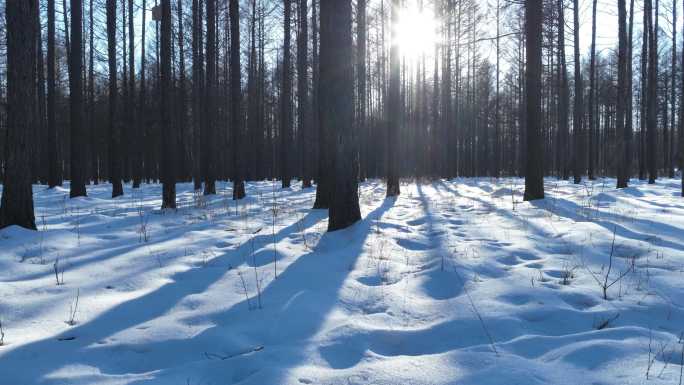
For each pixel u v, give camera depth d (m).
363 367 2.86
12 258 5.85
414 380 2.67
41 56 22.27
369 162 36.38
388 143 14.23
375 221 8.00
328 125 7.48
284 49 18.36
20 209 7.33
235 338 3.36
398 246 6.39
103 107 32.97
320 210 10.17
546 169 36.09
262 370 2.80
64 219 9.36
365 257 5.75
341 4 7.20
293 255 6.00
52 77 18.75
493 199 12.20
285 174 19.23
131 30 20.69
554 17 19.48
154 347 3.29
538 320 3.66
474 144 36.94
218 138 27.42
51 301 4.29
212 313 3.96
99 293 4.58
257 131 28.48
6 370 2.90
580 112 19.52
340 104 7.34
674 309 3.74
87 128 31.48
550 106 33.19
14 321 3.81
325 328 3.54
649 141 18.48
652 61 18.42
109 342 3.38
